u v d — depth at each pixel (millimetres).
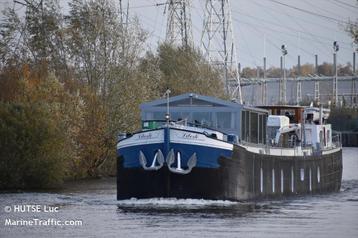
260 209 134375
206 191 130625
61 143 189500
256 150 143000
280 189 153875
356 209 138375
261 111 149500
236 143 134875
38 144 184750
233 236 106938
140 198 132750
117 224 115312
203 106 141875
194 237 105875
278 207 139000
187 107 142625
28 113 184875
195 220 118688
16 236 107062
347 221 122125
